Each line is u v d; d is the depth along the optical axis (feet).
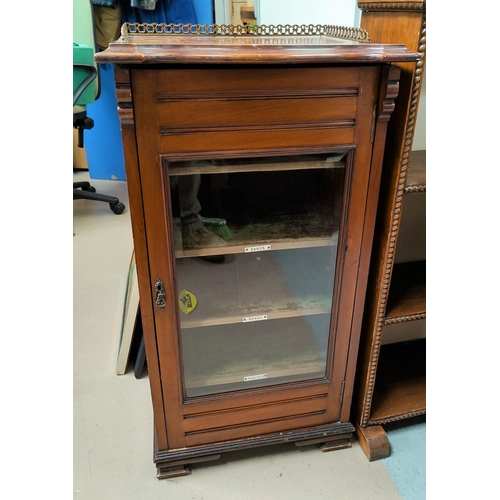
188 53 2.28
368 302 3.50
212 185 3.16
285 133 2.67
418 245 4.32
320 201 3.29
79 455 3.75
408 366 4.37
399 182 2.97
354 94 2.66
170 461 3.51
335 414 3.75
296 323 4.13
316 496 3.40
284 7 5.50
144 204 2.68
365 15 3.44
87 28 7.07
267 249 3.12
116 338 5.24
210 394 3.41
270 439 3.65
